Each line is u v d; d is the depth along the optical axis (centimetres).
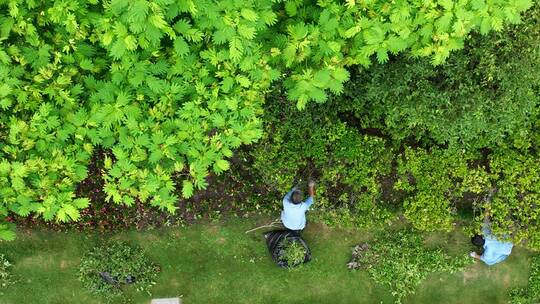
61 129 488
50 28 516
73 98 490
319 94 501
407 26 489
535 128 734
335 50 490
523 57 596
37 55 491
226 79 502
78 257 833
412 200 769
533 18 583
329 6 500
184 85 511
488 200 766
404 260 839
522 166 719
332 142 736
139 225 827
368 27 488
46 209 494
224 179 809
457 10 469
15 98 508
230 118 504
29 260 835
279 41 510
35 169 477
